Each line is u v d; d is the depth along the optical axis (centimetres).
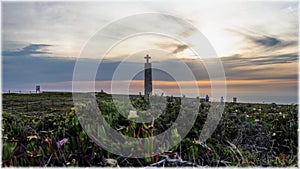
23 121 296
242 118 337
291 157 259
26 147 232
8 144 215
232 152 255
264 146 290
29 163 203
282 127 315
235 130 300
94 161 216
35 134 262
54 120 290
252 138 296
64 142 226
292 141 288
